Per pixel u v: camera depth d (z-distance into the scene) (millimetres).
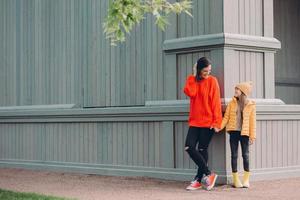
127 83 15070
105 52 15570
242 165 13117
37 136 17203
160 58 14367
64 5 16578
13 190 12680
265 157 13680
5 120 18031
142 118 14484
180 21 13930
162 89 14312
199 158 12297
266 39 13781
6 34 18203
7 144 18078
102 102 15617
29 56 17500
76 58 16266
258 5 13820
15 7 17938
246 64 13461
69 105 16297
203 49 13367
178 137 13820
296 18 18734
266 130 13727
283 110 13898
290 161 14242
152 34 14523
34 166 17203
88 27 15984
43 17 17125
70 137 16312
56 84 16734
